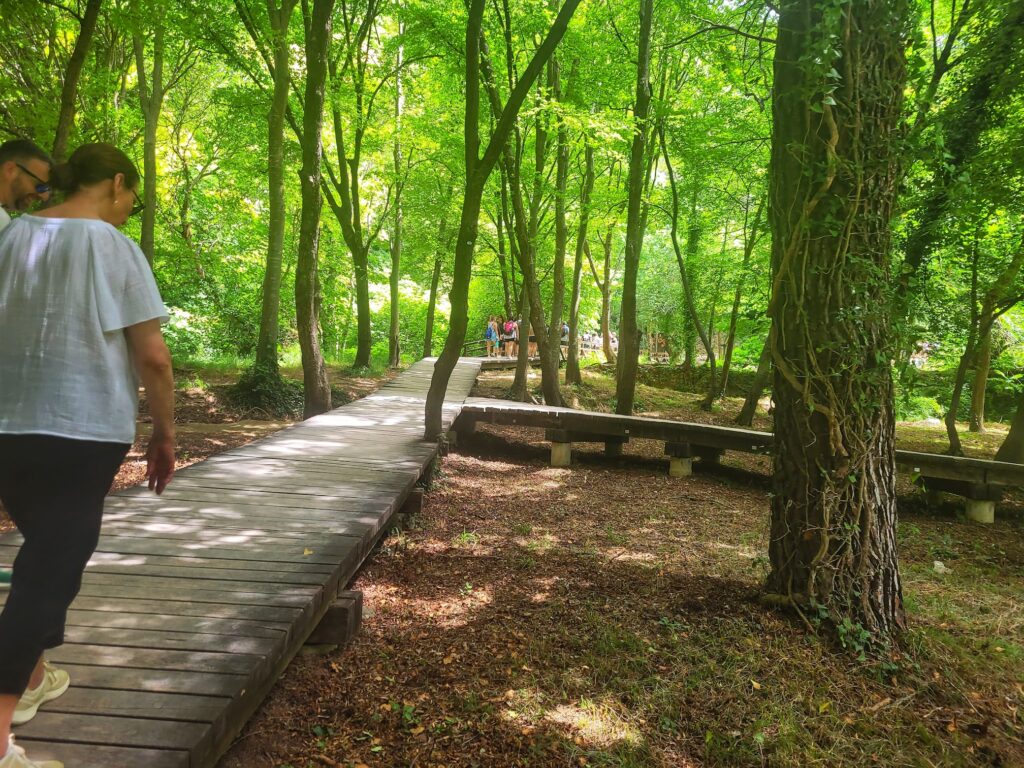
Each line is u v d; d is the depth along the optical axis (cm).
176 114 1605
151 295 182
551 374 1182
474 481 737
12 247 175
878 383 351
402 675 313
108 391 174
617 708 296
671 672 323
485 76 1022
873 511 362
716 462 915
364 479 532
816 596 364
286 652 271
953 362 1346
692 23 941
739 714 296
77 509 171
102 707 208
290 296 2052
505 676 316
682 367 1975
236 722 226
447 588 424
